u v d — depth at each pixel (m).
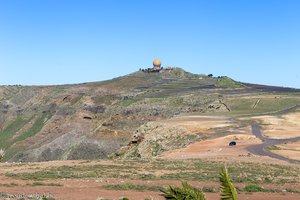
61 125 192.38
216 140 83.19
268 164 51.78
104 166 48.84
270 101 161.50
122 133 148.75
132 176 39.94
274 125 108.06
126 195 28.80
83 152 142.38
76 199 26.78
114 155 106.38
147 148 91.44
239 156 60.94
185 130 95.44
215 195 29.50
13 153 181.88
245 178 39.38
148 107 164.12
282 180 39.06
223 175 9.34
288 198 29.56
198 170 45.28
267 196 30.39
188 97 175.00
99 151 141.62
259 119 119.50
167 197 9.17
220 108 154.50
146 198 27.33
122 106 189.62
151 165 50.06
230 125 106.31
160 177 39.34
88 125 186.00
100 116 190.75
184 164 50.97
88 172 42.91
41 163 54.31
